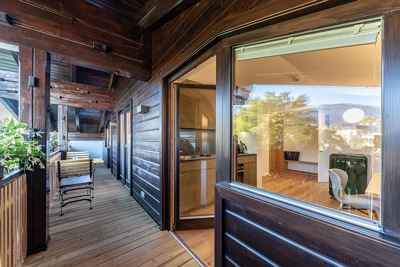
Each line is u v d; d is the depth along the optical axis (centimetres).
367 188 105
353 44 112
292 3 106
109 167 771
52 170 391
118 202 370
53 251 207
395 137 79
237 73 154
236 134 156
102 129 963
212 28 156
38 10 203
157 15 229
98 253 204
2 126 168
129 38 268
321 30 106
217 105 157
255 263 126
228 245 147
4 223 152
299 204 114
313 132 244
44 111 219
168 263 189
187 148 279
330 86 244
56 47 213
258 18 121
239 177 161
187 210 271
